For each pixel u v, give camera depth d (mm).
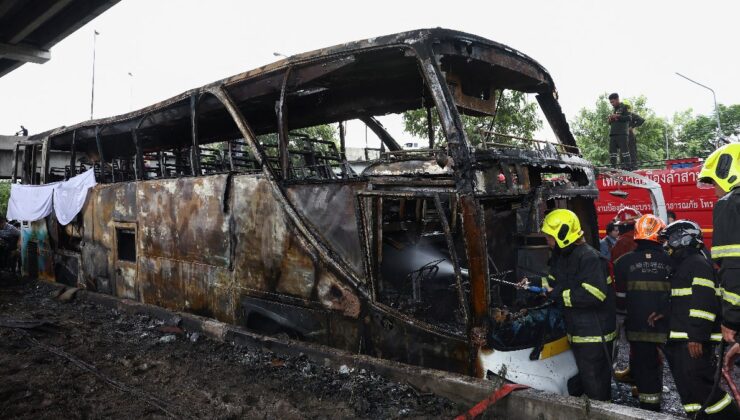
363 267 4141
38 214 9062
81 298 7891
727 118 47250
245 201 5219
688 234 3525
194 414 3699
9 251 11320
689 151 45969
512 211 4613
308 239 4504
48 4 15945
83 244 8180
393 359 4004
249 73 5172
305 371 4293
